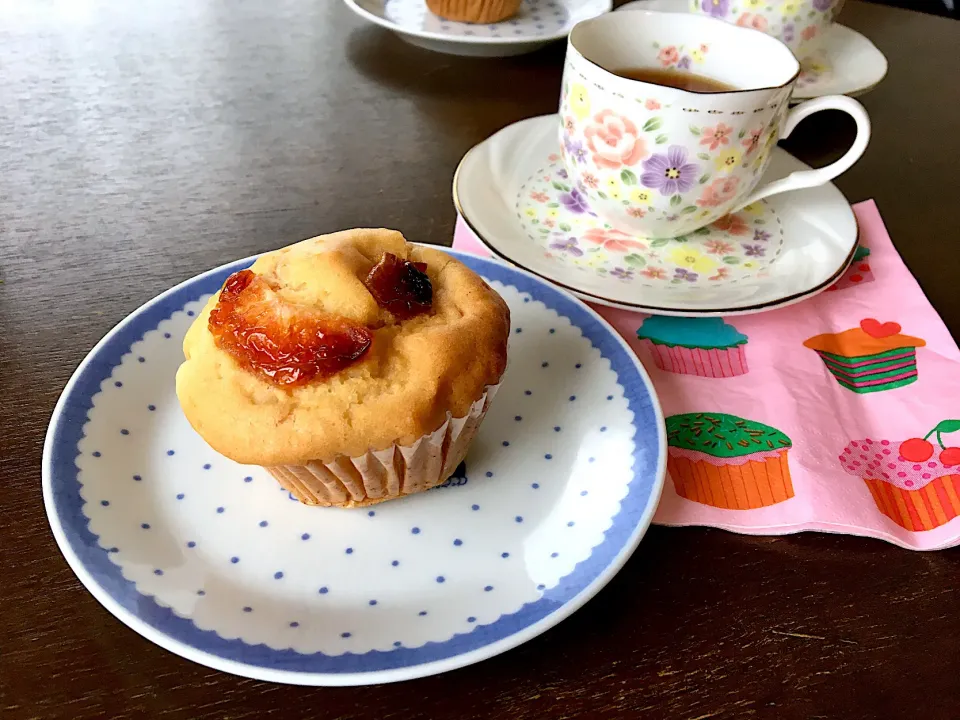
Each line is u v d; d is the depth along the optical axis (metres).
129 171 0.29
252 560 0.18
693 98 0.24
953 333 0.25
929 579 0.18
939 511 0.19
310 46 0.39
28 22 0.39
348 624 0.16
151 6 0.41
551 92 0.37
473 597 0.17
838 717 0.15
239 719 0.15
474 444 0.21
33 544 0.17
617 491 0.19
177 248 0.26
